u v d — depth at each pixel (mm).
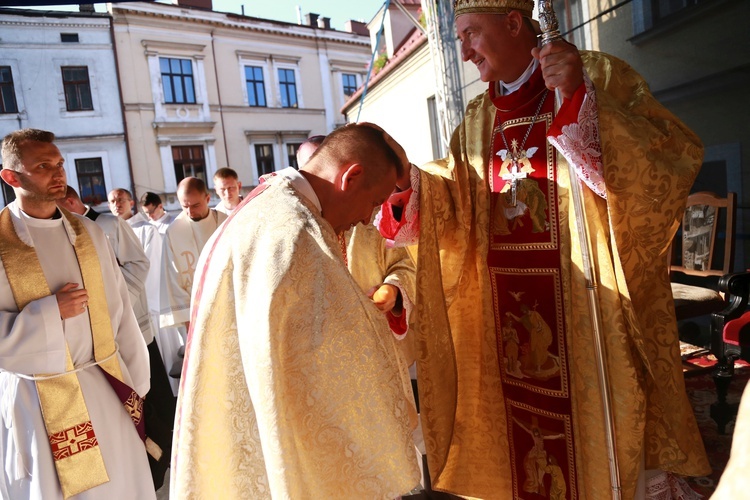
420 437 2596
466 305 2012
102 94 20234
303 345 1025
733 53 3916
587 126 1451
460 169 1959
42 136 2359
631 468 1563
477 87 7422
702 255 3395
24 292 2295
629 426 1555
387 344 1102
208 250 1222
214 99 22453
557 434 1758
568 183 1651
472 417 2045
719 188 4230
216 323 1133
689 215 3490
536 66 1711
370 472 1029
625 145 1461
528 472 1884
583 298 1623
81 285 2441
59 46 19578
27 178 2309
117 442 2463
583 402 1647
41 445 2277
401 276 2137
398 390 1069
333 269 1061
